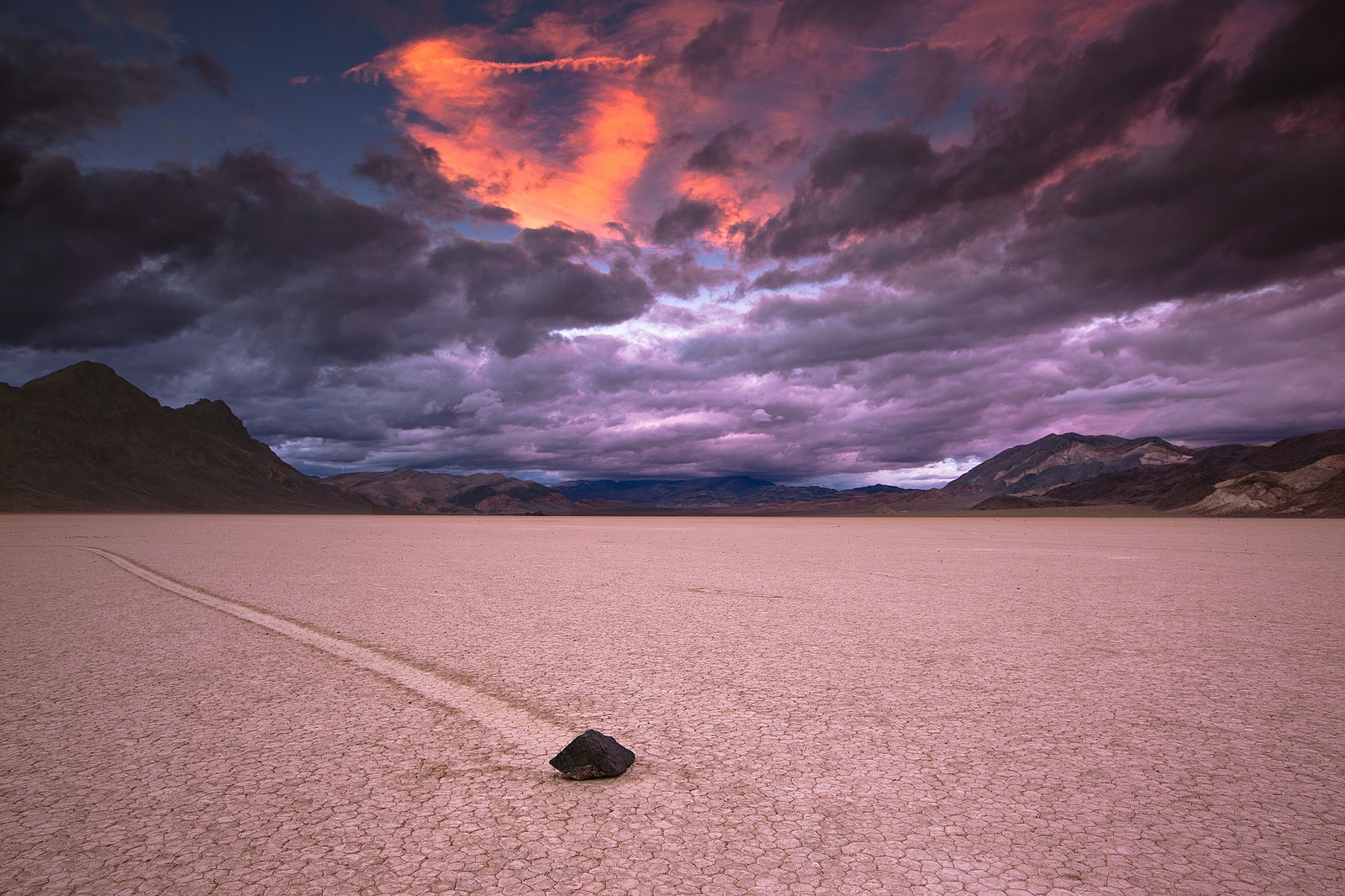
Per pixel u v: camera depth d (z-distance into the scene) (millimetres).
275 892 4711
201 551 38000
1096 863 5020
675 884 4781
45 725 8195
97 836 5504
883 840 5406
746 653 11969
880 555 37875
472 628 14367
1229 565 30016
